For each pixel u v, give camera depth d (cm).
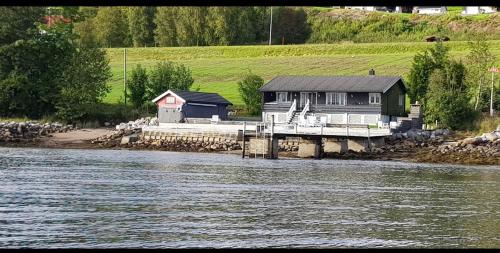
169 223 11112
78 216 11506
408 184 15650
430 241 10256
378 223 11338
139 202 12825
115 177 16000
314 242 10144
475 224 11319
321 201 13238
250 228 10869
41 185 14550
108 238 10194
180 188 14538
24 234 10312
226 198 13412
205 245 9925
